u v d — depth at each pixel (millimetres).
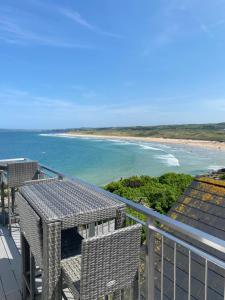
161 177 18828
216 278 3148
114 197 2098
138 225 1684
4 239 3629
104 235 1518
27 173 3908
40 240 1744
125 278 1626
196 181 5664
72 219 1694
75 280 1615
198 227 4477
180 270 3555
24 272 2385
